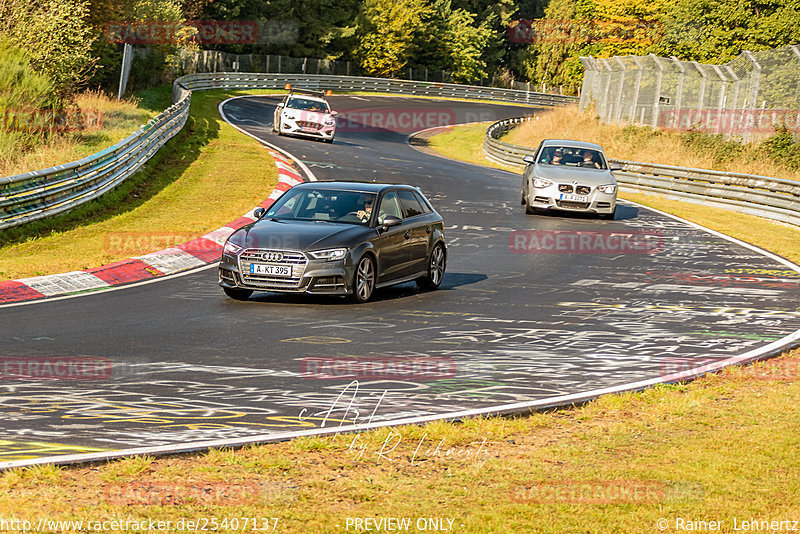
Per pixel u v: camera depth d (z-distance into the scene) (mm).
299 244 36281
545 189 66750
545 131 145625
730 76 112062
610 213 66938
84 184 57969
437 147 145375
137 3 140000
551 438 19594
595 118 139375
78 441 18547
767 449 18562
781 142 105312
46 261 43031
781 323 35062
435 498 15641
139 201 62781
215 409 21453
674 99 130125
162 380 24188
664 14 178750
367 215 39094
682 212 76250
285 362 26734
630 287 43062
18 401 21766
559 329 33094
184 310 34844
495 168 111000
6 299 36094
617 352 29422
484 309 36812
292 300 37781
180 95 118438
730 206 84188
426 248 41156
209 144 95000
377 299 38562
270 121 137750
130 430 19469
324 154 100438
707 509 15172
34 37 83688
